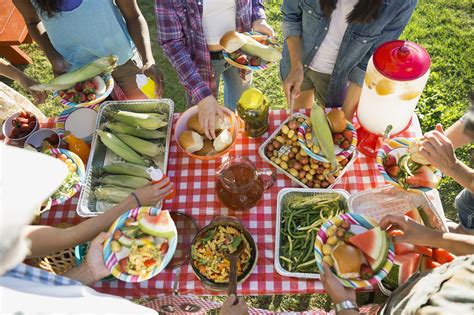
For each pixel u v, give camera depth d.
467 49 4.15
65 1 2.25
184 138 2.01
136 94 2.91
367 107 1.90
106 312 1.27
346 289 1.56
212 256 1.73
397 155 1.87
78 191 2.02
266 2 4.70
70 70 2.51
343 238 1.63
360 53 2.32
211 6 2.38
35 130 2.18
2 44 3.70
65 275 1.60
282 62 2.82
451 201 3.30
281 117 2.24
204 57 2.62
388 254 1.58
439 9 4.45
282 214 1.87
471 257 1.34
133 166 2.02
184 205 1.98
